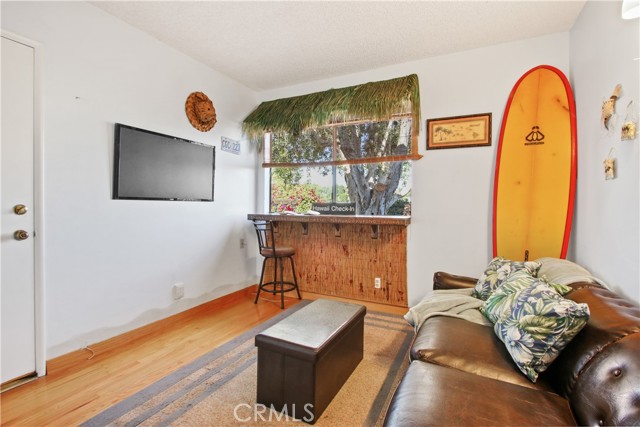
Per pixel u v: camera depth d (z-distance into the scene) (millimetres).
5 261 1877
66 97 2150
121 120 2500
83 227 2258
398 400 1124
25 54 1948
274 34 2693
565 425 991
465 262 2982
